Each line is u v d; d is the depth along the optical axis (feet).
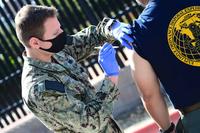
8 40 38.01
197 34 15.01
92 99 16.62
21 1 36.91
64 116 15.87
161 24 15.06
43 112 16.05
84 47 18.25
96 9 37.11
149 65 15.37
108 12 37.06
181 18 15.02
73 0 37.27
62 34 16.61
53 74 16.17
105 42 18.34
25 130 38.47
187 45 15.03
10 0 36.99
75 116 15.80
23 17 16.08
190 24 15.02
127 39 15.46
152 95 15.66
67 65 16.53
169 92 15.46
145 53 15.25
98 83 36.32
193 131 15.30
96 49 18.52
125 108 37.76
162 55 15.15
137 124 35.47
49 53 16.49
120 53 37.19
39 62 16.21
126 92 37.63
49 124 16.35
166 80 15.35
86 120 15.85
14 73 38.29
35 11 16.11
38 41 16.21
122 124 36.50
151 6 15.24
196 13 15.03
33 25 15.98
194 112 15.24
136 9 36.58
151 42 15.17
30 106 16.11
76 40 18.19
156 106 15.89
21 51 38.01
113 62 17.35
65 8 37.32
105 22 18.22
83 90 16.49
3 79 38.50
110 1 36.94
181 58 15.07
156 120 16.25
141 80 15.46
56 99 15.75
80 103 15.98
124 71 37.37
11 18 37.40
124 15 36.83
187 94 15.20
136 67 15.47
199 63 15.03
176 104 15.40
